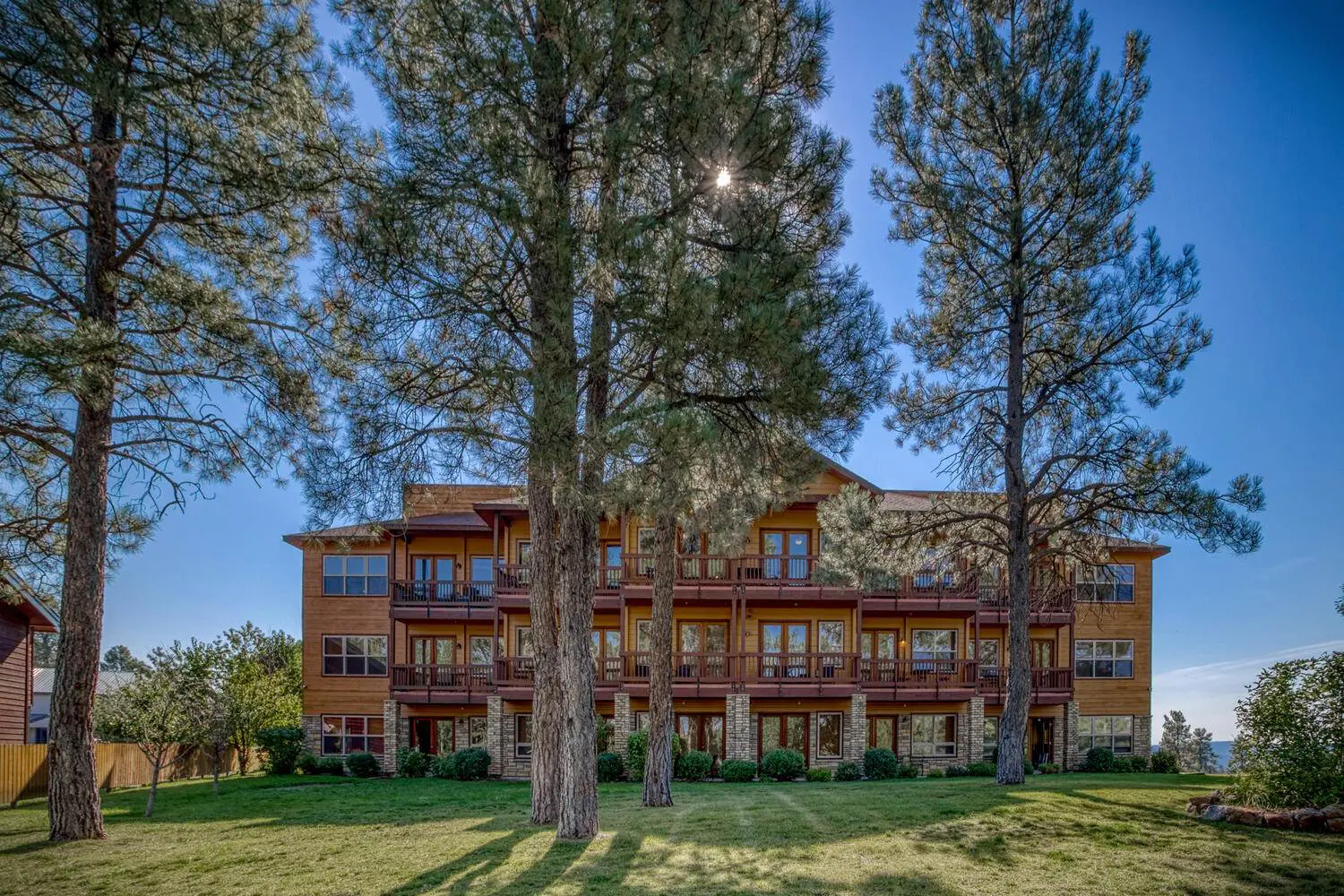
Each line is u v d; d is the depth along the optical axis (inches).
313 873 356.8
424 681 987.9
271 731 1005.2
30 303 435.2
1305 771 418.0
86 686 458.9
